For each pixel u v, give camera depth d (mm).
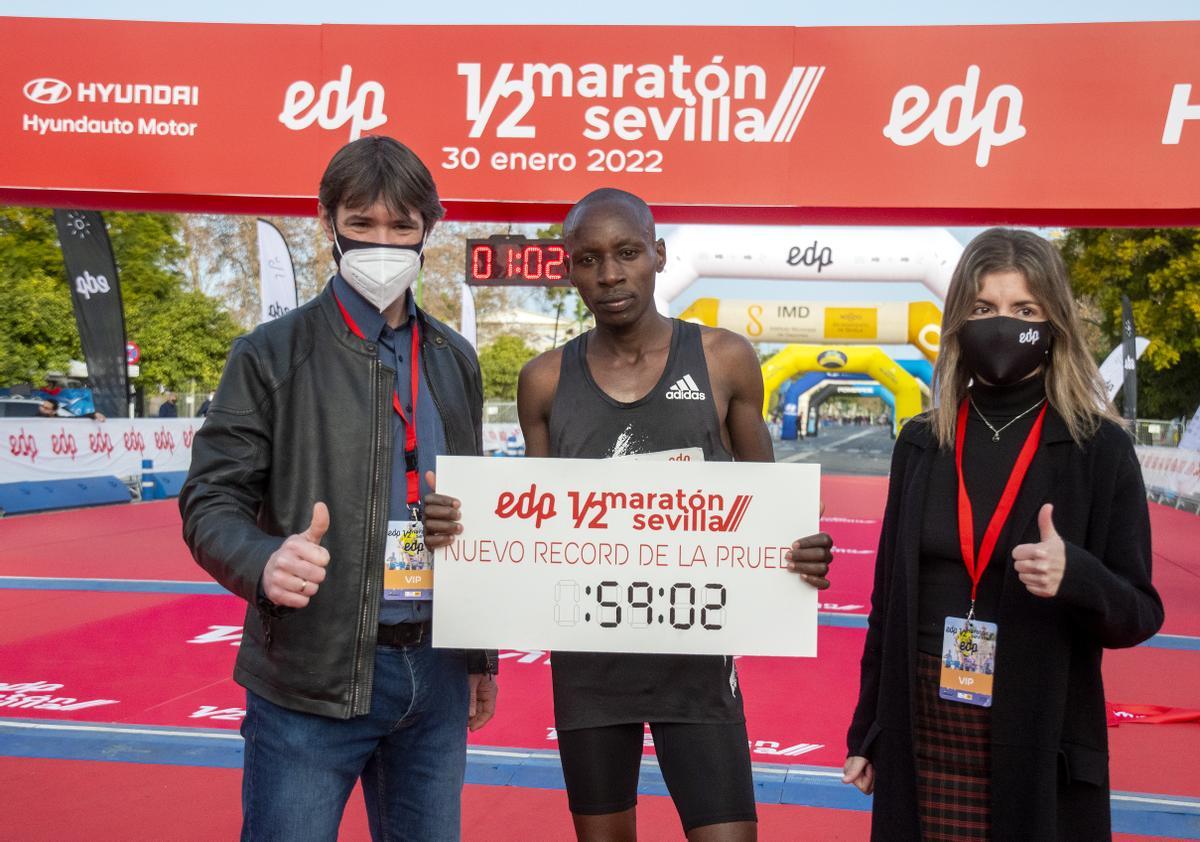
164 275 30625
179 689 5625
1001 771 2010
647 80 6574
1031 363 2123
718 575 2342
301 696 2133
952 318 2217
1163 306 25453
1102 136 6289
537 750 4656
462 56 6668
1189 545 13625
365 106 6723
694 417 2441
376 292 2238
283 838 2129
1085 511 2070
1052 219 6871
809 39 6496
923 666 2168
